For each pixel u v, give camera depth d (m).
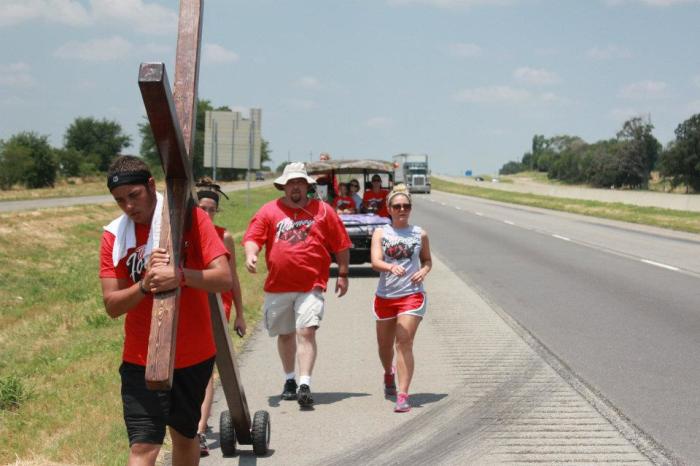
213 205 6.55
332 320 12.17
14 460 5.88
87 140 147.00
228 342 5.01
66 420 6.92
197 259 4.12
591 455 6.03
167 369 3.51
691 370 8.84
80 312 13.23
